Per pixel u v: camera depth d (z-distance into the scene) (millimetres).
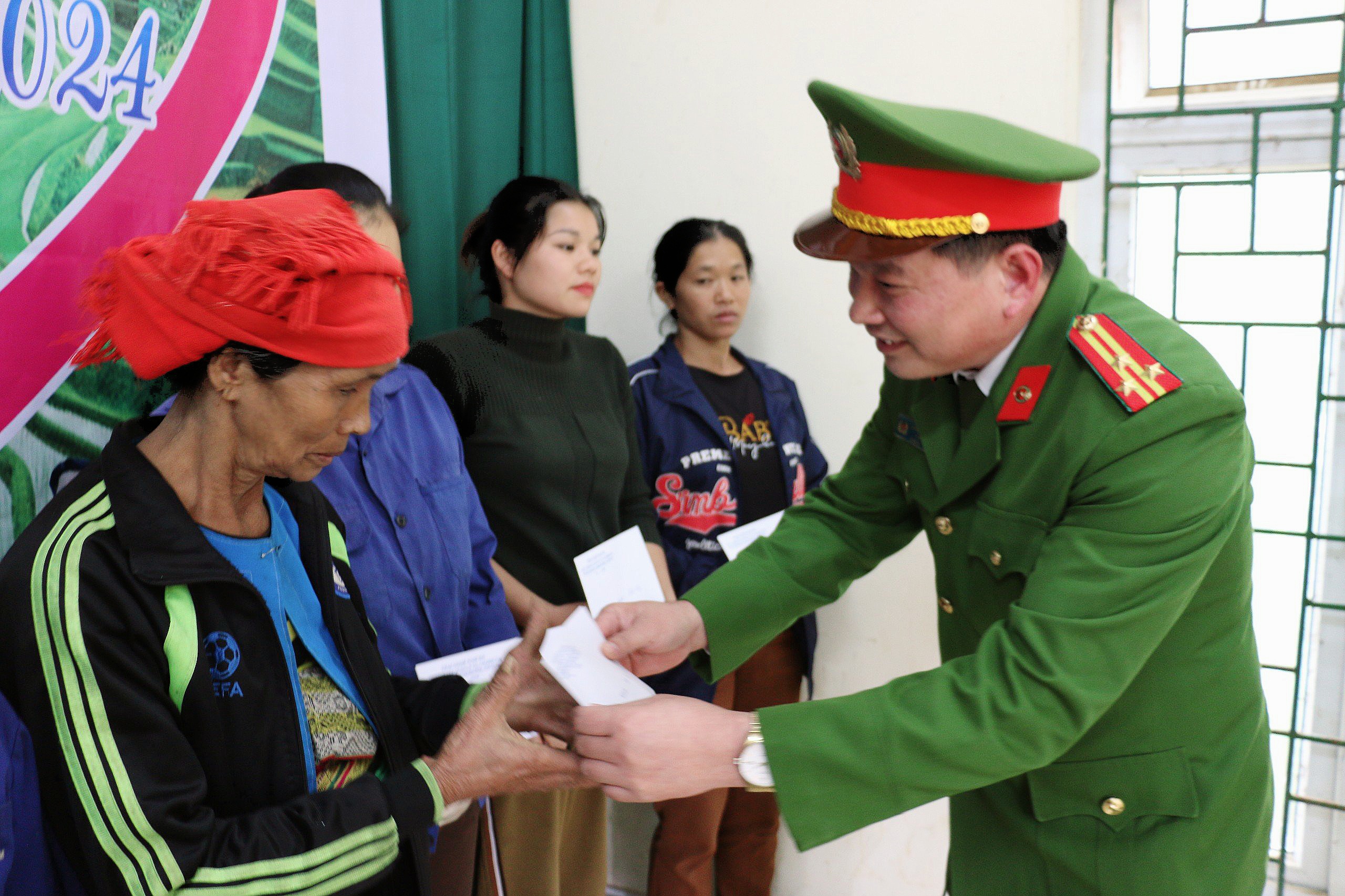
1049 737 935
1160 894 1051
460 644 1396
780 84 2236
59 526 775
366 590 1267
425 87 1945
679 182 2361
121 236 1242
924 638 2258
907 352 1077
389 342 815
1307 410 1989
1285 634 2055
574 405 1782
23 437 1120
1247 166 1970
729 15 2260
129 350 788
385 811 862
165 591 796
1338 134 1882
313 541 974
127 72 1243
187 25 1338
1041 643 936
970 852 1183
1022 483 1069
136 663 762
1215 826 1072
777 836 2301
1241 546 1048
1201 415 963
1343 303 1930
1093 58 2039
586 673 1080
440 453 1402
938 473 1169
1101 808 1062
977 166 951
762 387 2205
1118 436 982
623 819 2465
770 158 2268
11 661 749
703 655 1342
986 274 1008
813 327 2281
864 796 942
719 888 2244
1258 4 1920
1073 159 1039
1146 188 2064
